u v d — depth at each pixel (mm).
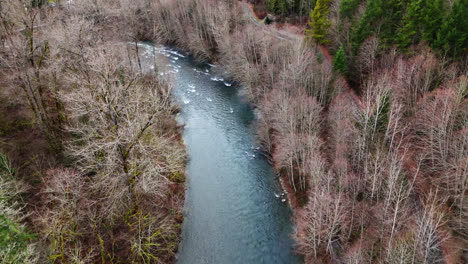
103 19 57562
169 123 54875
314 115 45562
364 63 52906
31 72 33719
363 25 53438
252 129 58281
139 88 35969
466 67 41625
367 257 30234
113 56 40625
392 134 38062
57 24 42219
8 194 27672
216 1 86312
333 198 34438
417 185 35594
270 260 36125
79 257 26562
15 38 33344
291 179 45688
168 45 94438
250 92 62969
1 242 20219
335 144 41750
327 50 67375
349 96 51344
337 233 35062
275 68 59750
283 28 76062
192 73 78875
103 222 32188
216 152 53219
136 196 32875
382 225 30703
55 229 26156
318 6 59438
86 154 27688
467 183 30844
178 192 43750
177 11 88875
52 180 29844
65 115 38656
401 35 48375
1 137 35594
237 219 41250
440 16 45688
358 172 37938
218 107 65125
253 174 48656
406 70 45469
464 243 29141
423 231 26359
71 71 37250
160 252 34969
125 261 31000
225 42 70125
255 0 93312
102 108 26828
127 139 27016
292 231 39438
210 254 36656
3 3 33562
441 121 36000
